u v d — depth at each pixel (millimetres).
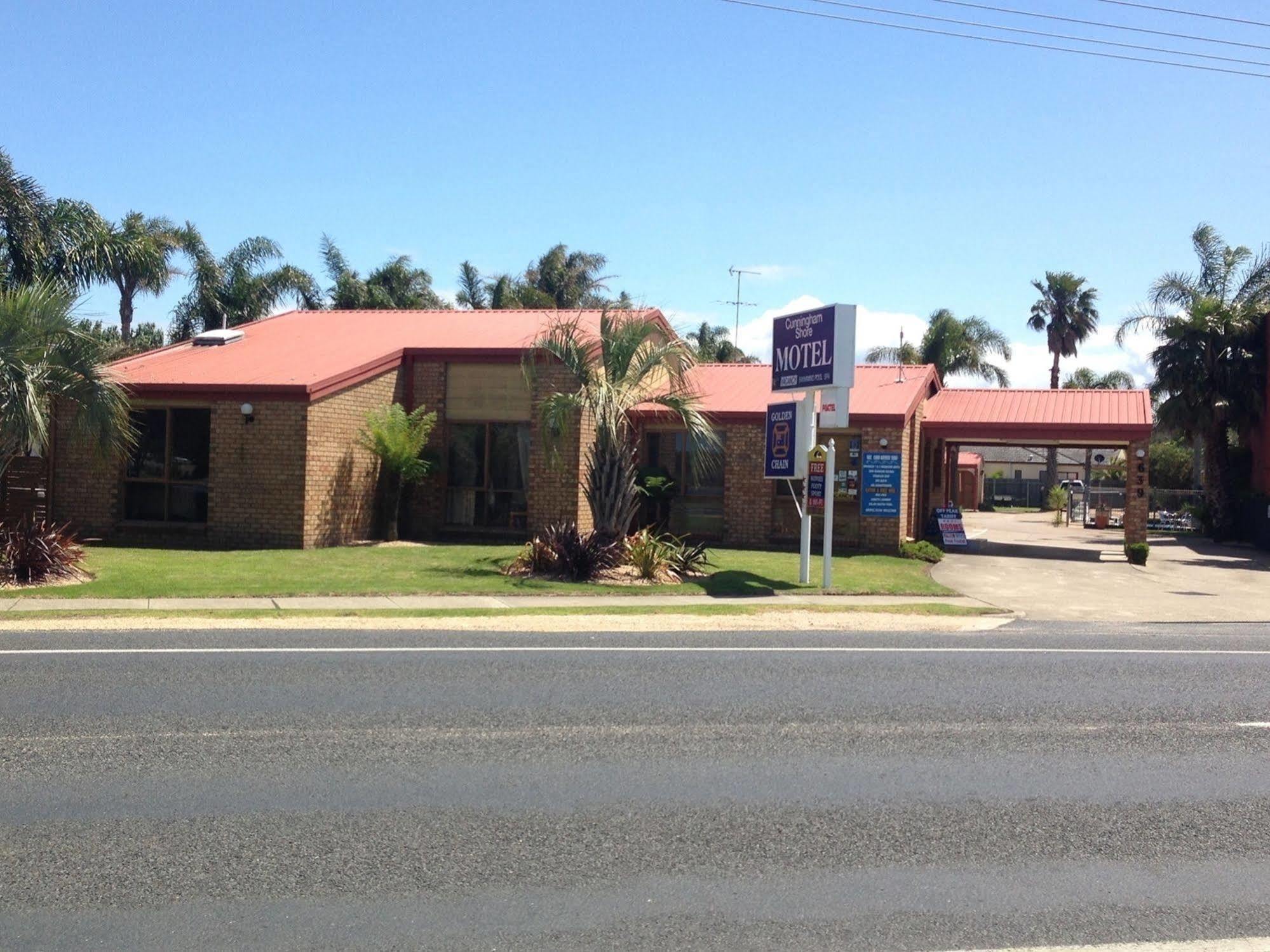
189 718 8523
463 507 24188
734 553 22812
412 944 4867
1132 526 26594
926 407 27812
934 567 23016
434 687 9820
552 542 18453
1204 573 24234
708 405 25094
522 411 23875
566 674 10484
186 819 6359
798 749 8016
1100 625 15469
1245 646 13383
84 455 21984
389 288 45000
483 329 26016
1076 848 6199
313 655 11273
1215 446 35219
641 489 20906
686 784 7160
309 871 5648
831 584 17969
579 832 6266
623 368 19156
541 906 5285
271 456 21219
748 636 13312
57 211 30141
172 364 23250
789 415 18562
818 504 18109
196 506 21828
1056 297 60188
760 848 6086
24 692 9328
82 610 13930
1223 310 34625
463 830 6258
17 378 15875
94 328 19953
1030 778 7473
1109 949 4949
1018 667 11414
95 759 7445
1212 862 6020
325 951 4801
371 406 23094
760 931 5062
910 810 6773
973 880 5715
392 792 6895
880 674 10867
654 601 16062
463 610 14664
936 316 51750
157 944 4836
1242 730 8852
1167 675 11172
